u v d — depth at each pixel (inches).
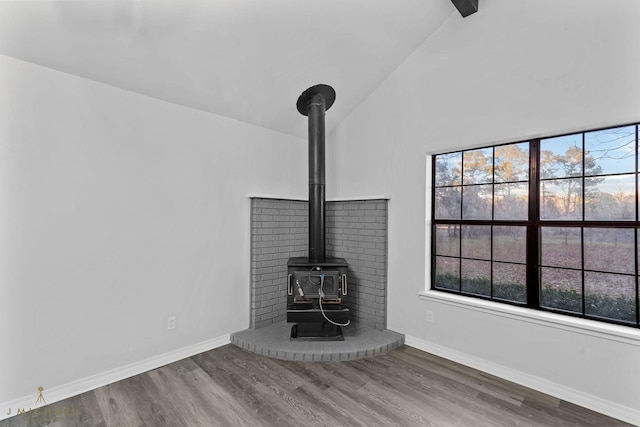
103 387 91.8
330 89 130.3
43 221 84.1
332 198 147.0
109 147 95.4
